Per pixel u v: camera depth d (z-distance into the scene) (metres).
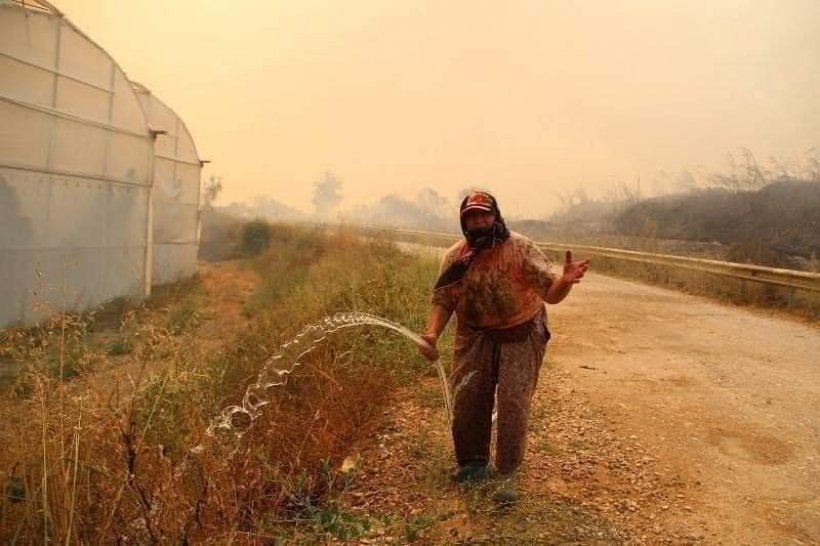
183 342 5.46
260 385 5.10
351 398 5.50
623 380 7.38
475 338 4.26
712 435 5.63
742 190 30.16
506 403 4.08
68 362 4.20
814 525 4.07
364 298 8.94
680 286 16.92
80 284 12.70
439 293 4.30
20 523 2.88
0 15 10.44
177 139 18.92
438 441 4.93
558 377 7.40
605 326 11.00
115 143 13.82
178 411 3.99
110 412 3.53
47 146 11.67
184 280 18.20
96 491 3.22
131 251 14.52
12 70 10.76
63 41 11.96
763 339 10.09
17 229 10.95
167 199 18.38
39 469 3.26
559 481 4.53
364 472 4.49
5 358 6.42
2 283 10.61
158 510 3.02
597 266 22.12
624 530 3.89
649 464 4.93
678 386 7.19
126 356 4.88
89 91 12.88
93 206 13.12
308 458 4.36
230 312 12.99
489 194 4.17
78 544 2.80
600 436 5.48
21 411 3.74
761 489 4.57
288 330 7.06
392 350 6.94
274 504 3.71
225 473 3.61
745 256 19.56
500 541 3.50
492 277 4.09
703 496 4.42
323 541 3.46
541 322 4.28
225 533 3.08
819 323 11.72
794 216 25.20
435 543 3.54
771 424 5.96
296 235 26.77
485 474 4.15
